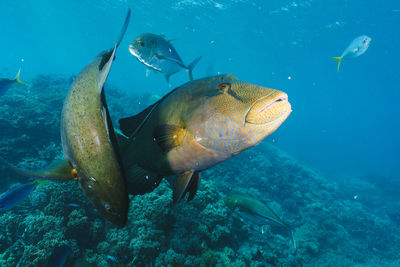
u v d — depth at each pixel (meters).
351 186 26.48
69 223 4.89
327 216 13.73
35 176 0.64
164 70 3.61
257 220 3.67
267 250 7.66
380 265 12.03
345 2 24.84
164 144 1.08
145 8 38.38
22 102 9.80
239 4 29.27
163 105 1.19
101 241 5.20
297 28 33.72
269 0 26.88
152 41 3.43
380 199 23.03
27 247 4.38
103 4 42.16
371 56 42.41
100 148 0.63
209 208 6.95
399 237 15.48
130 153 1.27
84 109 0.64
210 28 39.97
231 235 7.02
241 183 12.40
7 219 5.09
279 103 0.94
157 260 4.95
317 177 21.19
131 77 91.12
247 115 0.94
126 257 4.96
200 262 5.18
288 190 14.59
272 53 47.53
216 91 1.02
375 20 28.16
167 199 5.92
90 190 0.67
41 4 50.16
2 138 7.59
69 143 0.66
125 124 1.40
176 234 5.66
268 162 16.66
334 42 36.94
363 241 14.26
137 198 6.08
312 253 10.20
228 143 0.98
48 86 16.19
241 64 63.41
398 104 101.25
